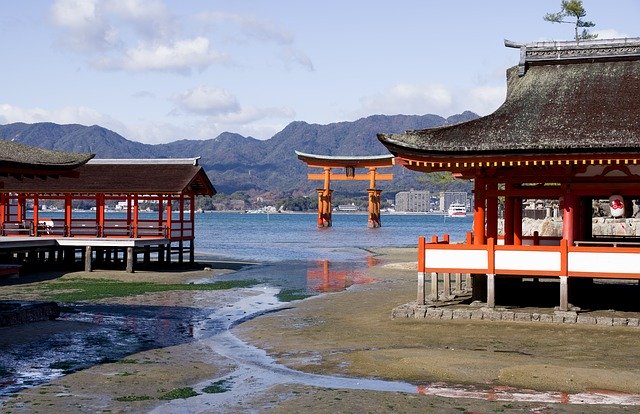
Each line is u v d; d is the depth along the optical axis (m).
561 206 26.50
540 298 29.45
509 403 15.20
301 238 115.06
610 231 66.25
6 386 16.73
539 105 26.28
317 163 164.62
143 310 30.45
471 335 22.95
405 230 160.62
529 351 20.56
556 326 24.16
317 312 29.78
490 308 25.62
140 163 50.44
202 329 25.72
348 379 17.64
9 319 25.08
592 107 25.66
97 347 21.78
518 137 24.69
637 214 73.69
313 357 20.36
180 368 18.84
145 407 15.05
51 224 50.09
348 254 72.62
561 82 27.17
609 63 27.36
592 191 25.62
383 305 31.05
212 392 16.33
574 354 20.14
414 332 23.73
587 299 29.62
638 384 16.72
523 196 26.48
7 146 26.25
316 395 15.93
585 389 16.36
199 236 122.38
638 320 24.06
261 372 18.48
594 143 23.48
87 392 16.23
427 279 43.75
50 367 18.83
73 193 47.78
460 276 32.66
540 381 16.98
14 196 50.31
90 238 46.50
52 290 37.19
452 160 24.91
